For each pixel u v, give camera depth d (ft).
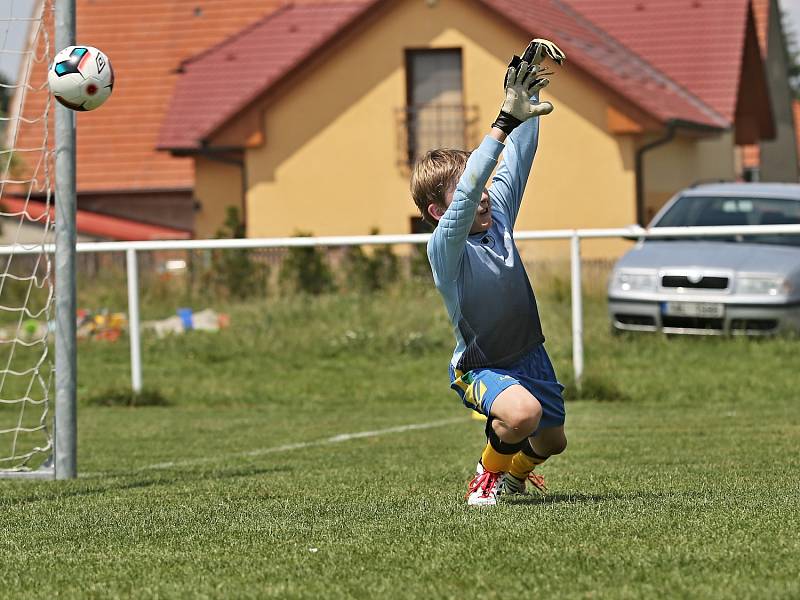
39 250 64.49
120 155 266.98
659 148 216.74
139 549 36.17
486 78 212.23
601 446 66.59
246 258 160.56
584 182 205.98
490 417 40.14
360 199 216.95
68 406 58.18
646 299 113.39
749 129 276.62
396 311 130.31
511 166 42.11
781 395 95.96
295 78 216.74
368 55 215.31
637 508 39.34
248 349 123.44
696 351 109.50
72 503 48.03
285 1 281.13
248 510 43.50
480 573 30.66
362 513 41.06
